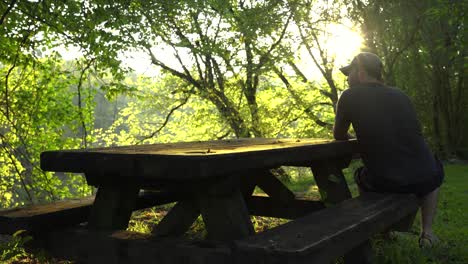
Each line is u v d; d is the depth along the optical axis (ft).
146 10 30.45
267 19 45.57
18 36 28.22
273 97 63.26
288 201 13.67
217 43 48.60
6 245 9.43
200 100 62.95
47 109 36.70
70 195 39.29
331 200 11.44
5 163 34.55
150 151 7.68
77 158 7.63
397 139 9.98
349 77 11.32
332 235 6.19
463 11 33.68
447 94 53.47
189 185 7.50
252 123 54.29
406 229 10.65
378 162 10.04
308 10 46.39
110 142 64.03
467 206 19.07
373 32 48.78
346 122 10.84
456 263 10.24
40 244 8.53
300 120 69.36
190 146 9.68
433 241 10.61
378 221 7.77
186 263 6.69
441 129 53.88
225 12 43.21
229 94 55.52
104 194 8.35
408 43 48.93
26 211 8.70
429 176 9.88
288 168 40.96
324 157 9.96
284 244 5.71
